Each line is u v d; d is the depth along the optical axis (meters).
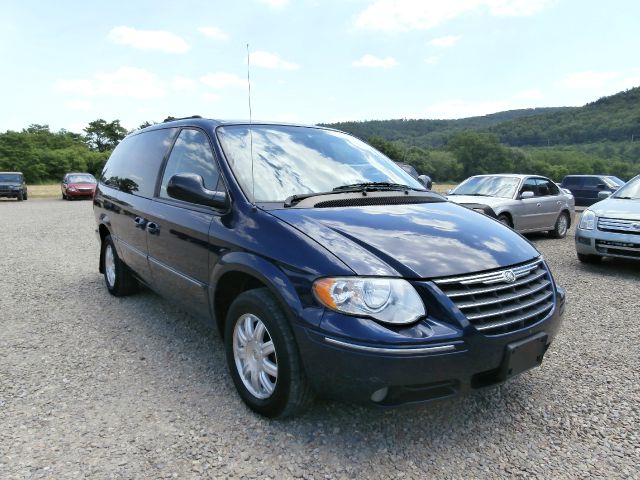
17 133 78.62
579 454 2.53
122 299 5.23
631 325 4.61
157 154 4.23
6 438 2.59
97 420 2.78
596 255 7.55
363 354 2.22
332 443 2.57
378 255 2.46
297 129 3.96
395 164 4.23
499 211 9.48
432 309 2.34
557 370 3.56
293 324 2.45
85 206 22.31
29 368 3.49
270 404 2.68
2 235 10.95
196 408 2.92
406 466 2.40
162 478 2.28
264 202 3.00
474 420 2.84
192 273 3.36
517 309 2.55
